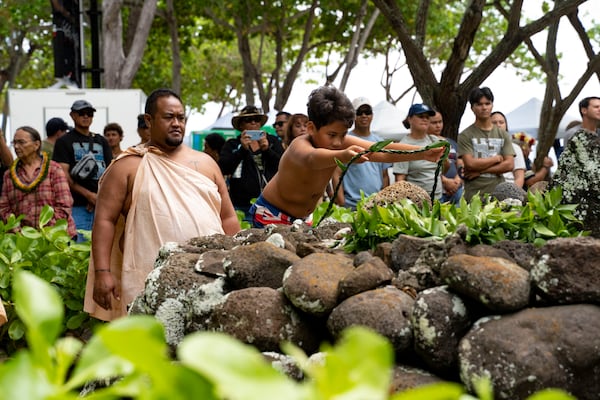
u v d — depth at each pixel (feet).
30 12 92.73
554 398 3.15
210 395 3.11
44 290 3.41
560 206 11.48
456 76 33.88
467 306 8.67
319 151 15.26
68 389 3.30
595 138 11.77
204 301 10.57
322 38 98.27
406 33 34.65
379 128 53.06
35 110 42.65
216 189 16.07
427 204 12.57
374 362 3.09
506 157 27.76
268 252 10.57
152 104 16.05
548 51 37.29
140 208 15.37
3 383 3.13
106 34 60.03
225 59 125.70
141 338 3.07
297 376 9.12
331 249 11.74
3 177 28.55
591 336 7.84
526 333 8.00
